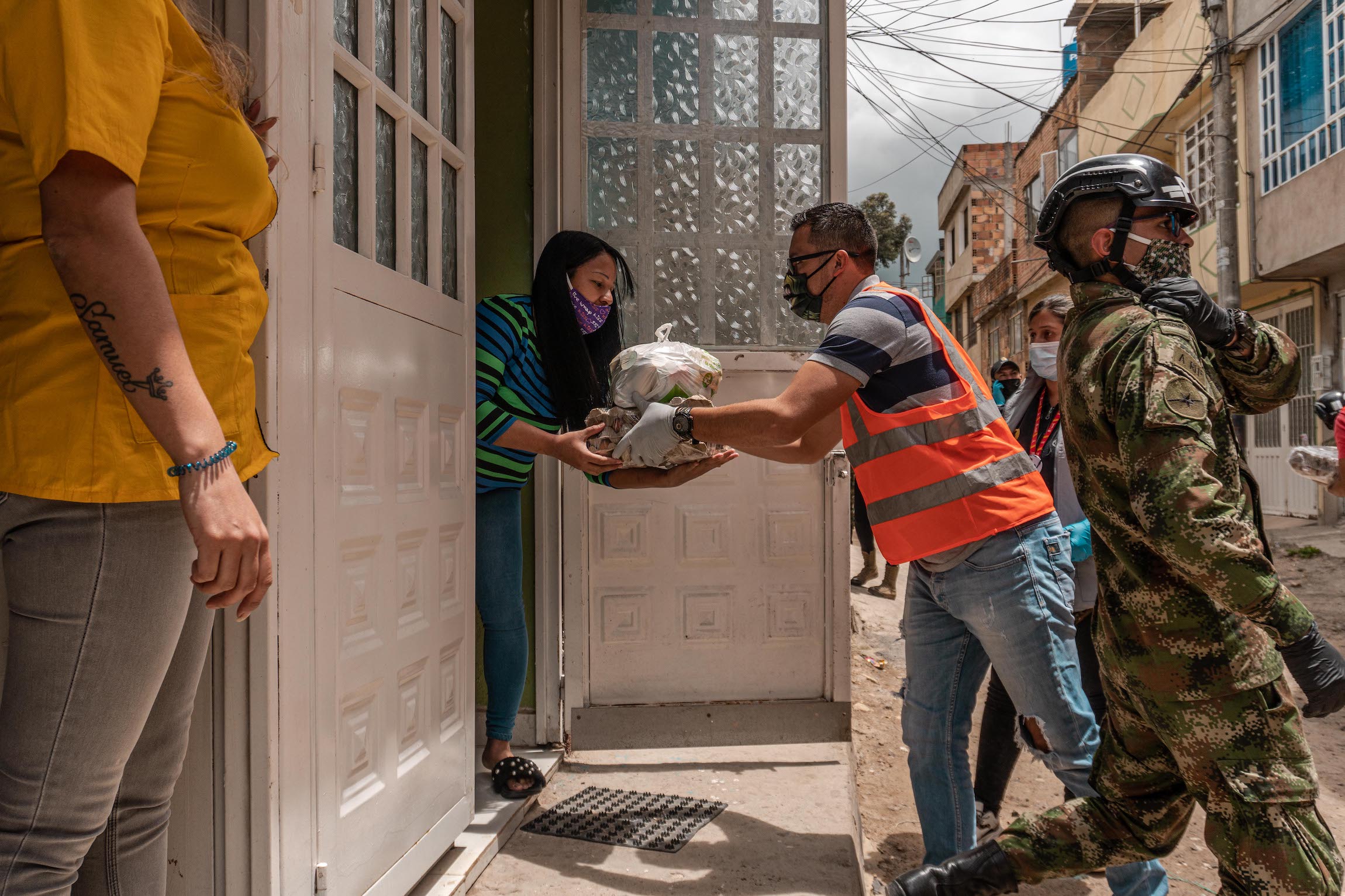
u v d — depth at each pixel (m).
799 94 3.74
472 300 2.62
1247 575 1.51
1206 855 2.99
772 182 3.72
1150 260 1.84
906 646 2.55
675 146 3.69
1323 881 1.56
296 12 1.71
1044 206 1.96
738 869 2.53
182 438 1.09
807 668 3.56
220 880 1.60
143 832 1.37
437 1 2.43
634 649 3.50
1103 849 1.84
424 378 2.27
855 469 2.42
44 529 1.16
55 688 1.17
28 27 1.06
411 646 2.18
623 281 3.64
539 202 3.53
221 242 1.26
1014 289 22.72
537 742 3.48
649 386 2.53
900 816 3.37
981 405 2.34
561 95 3.55
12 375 1.13
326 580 1.79
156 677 1.24
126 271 1.07
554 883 2.43
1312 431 12.12
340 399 1.86
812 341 3.72
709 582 3.53
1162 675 1.67
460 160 2.59
